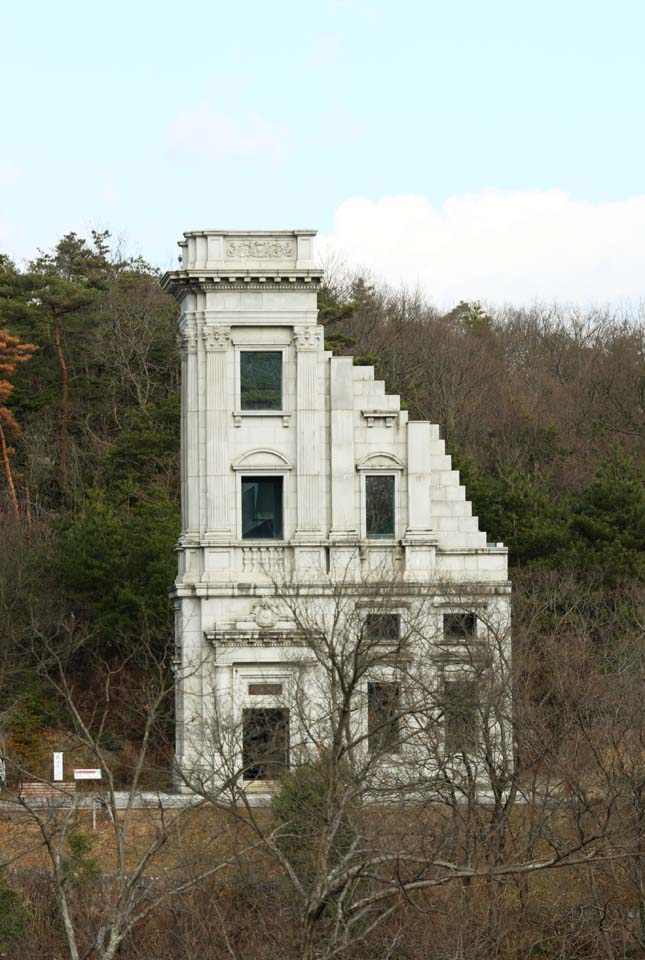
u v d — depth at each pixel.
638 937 62.81
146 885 55.12
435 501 103.50
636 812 62.62
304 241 102.50
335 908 53.09
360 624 76.56
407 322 182.88
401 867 58.38
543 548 120.38
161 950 57.81
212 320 101.81
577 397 175.62
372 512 102.88
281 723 80.38
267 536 101.75
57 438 152.75
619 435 165.62
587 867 64.31
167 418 146.00
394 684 73.50
